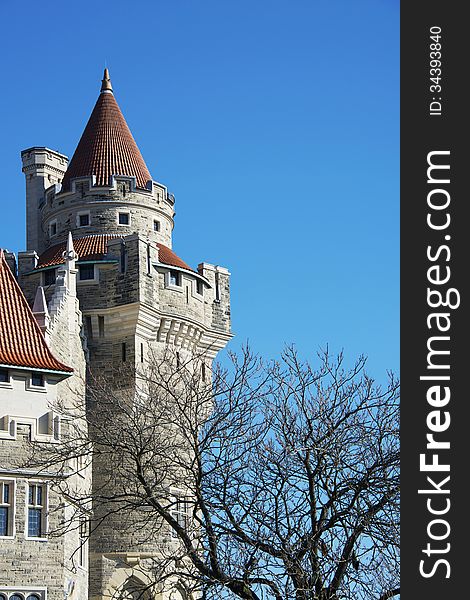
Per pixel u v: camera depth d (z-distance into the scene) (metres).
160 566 40.19
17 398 56.06
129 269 71.31
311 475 37.19
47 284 72.44
